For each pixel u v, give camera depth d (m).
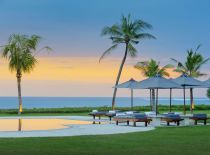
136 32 42.16
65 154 11.97
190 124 25.12
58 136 16.95
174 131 19.33
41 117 31.38
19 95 38.84
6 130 20.31
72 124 24.61
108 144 14.27
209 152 12.33
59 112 40.16
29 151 12.48
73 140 15.43
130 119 23.52
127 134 17.86
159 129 20.67
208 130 19.83
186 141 15.12
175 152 12.34
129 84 32.38
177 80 27.94
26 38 39.66
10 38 39.50
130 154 11.99
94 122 26.97
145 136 16.97
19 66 39.34
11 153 12.07
